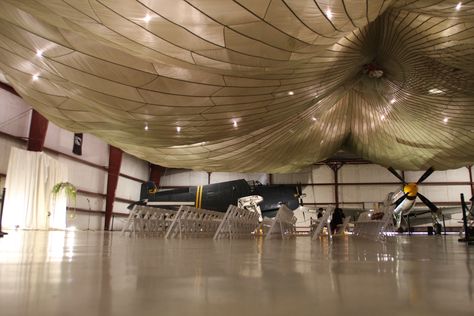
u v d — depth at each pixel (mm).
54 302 1002
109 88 8781
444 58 9812
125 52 7633
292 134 15539
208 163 16531
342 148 20625
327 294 1163
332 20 6098
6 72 9258
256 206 19047
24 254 2963
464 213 7855
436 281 1506
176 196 21438
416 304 1000
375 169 30812
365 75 13320
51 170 19547
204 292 1192
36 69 8703
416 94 13320
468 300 1068
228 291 1214
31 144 18781
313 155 18141
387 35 10125
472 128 14758
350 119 16969
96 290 1222
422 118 15031
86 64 8086
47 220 18984
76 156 23031
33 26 7215
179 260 2541
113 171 26188
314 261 2539
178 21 5973
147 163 32469
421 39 9406
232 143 14914
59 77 8719
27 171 18109
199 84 8969
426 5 7574
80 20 6191
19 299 1045
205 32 6242
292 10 5742
